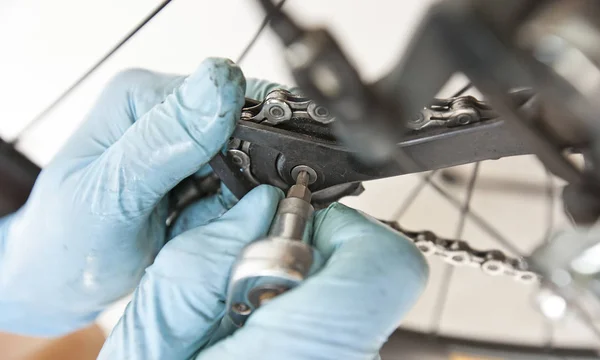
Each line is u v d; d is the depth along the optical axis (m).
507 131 0.51
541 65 0.28
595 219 0.39
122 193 0.71
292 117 0.61
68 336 1.34
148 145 0.67
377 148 0.32
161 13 1.04
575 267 0.39
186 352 0.70
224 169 0.69
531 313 1.26
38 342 1.32
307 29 0.29
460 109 0.53
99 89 1.13
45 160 1.20
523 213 1.21
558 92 0.28
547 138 0.36
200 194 0.85
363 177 0.61
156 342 0.68
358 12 1.00
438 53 0.28
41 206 0.79
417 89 0.30
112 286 0.85
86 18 1.05
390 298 0.60
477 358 1.17
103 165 0.73
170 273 0.69
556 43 0.27
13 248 0.82
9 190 0.86
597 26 0.26
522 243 1.24
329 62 0.28
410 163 0.56
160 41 1.08
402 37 1.00
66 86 1.13
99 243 0.77
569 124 0.35
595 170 0.37
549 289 0.43
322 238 0.69
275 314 0.59
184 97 0.66
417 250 0.65
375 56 1.04
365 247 0.63
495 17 0.26
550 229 1.03
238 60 0.93
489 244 1.27
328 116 0.58
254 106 0.66
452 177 1.17
